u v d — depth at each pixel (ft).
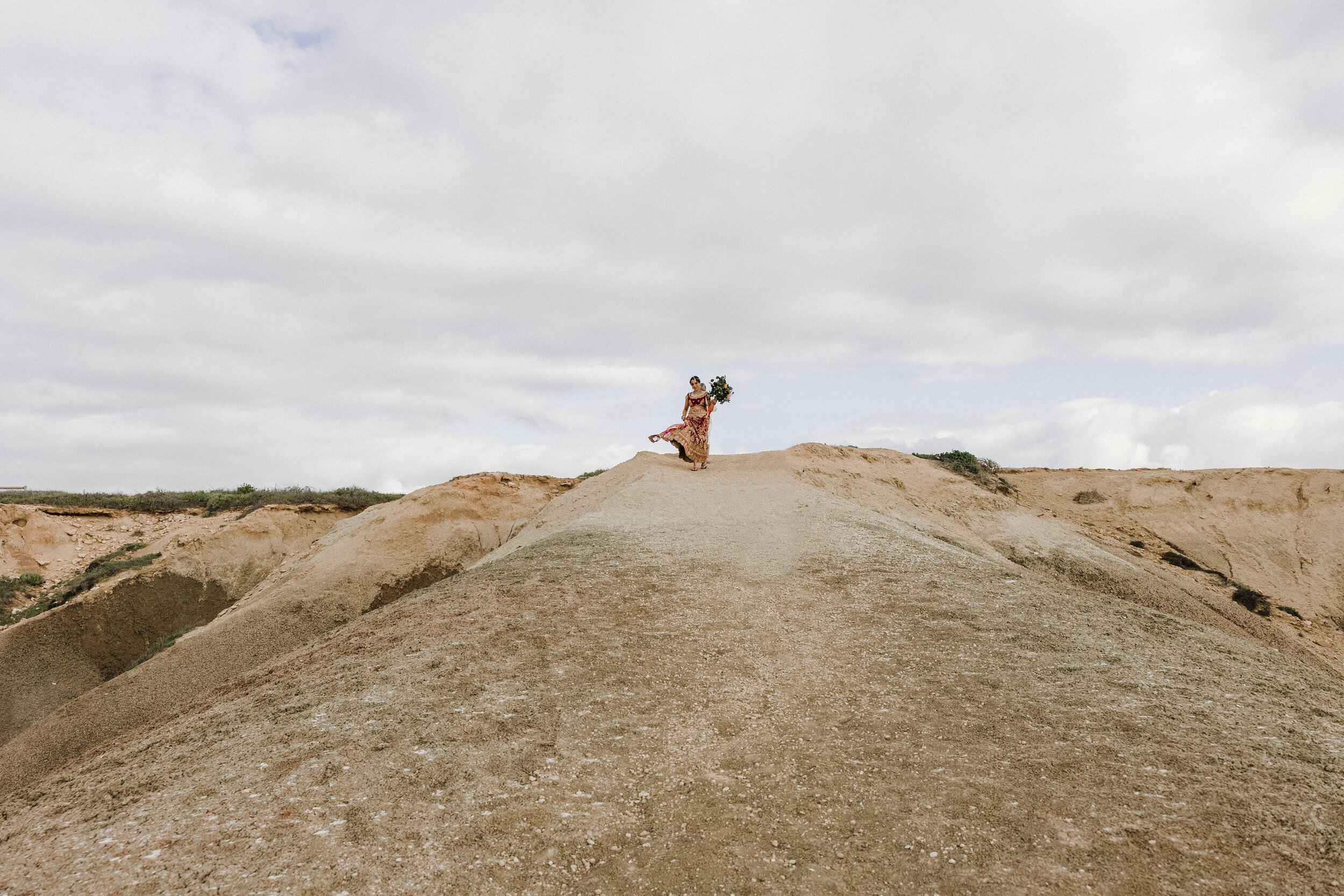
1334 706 20.17
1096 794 14.69
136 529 84.58
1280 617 58.95
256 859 13.08
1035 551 54.60
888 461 71.05
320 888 12.29
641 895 12.55
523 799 15.44
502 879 12.88
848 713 19.93
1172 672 21.99
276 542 77.61
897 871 12.80
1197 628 28.43
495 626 26.73
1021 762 16.35
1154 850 12.69
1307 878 11.71
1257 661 24.39
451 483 78.95
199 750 18.20
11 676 55.11
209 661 52.13
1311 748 16.76
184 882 12.44
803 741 18.38
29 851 13.97
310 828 14.10
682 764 17.30
